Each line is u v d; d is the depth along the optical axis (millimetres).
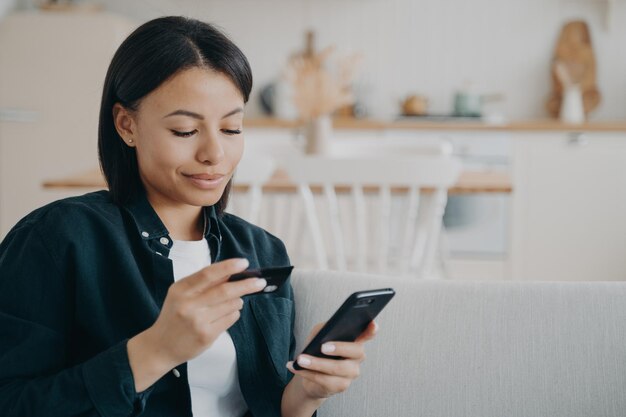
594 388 1254
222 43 1098
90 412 992
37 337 1045
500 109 5137
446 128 4496
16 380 1036
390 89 5191
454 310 1315
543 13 5066
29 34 4488
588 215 4438
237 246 1289
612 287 1310
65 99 4520
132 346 988
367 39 5172
